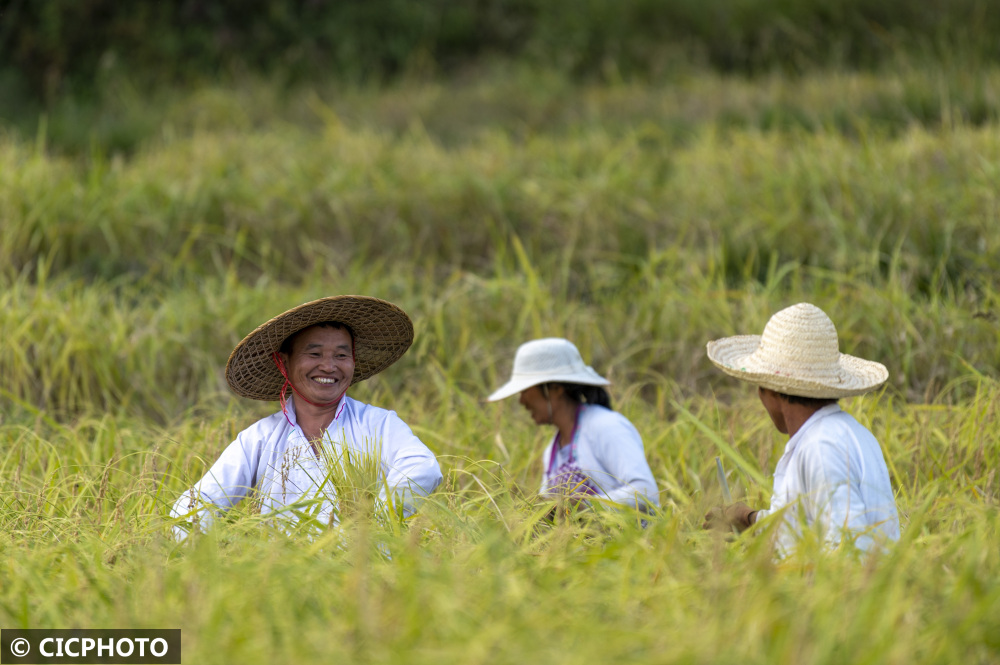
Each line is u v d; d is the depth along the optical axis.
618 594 9.40
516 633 8.36
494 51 58.22
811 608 8.61
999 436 16.77
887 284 26.02
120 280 28.89
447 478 13.62
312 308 12.98
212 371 23.22
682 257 28.09
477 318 25.64
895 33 50.22
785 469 12.27
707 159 34.44
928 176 30.70
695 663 7.82
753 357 12.81
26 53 54.75
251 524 11.49
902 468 17.16
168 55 56.12
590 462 15.90
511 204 32.66
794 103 43.38
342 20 59.03
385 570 9.73
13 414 22.00
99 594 9.88
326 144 39.59
